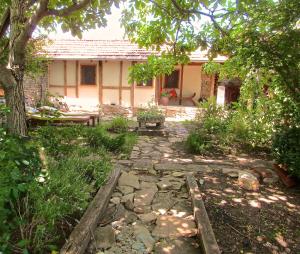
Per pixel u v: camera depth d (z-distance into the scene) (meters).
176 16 5.14
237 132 7.28
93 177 4.21
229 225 3.39
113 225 3.30
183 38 5.55
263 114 7.04
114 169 4.85
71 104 13.81
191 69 15.53
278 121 6.29
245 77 6.73
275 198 4.20
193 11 4.65
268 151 6.91
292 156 4.62
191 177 4.72
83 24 5.08
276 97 5.89
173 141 8.19
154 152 6.80
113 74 13.70
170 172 5.18
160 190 4.38
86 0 3.71
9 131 3.68
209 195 4.18
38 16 3.58
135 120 11.84
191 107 13.23
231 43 4.92
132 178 4.71
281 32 4.33
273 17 4.31
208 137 7.39
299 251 3.02
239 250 2.96
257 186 4.48
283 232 3.34
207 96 15.47
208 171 5.26
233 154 6.73
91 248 2.84
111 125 9.81
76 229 2.86
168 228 3.29
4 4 4.48
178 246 2.97
